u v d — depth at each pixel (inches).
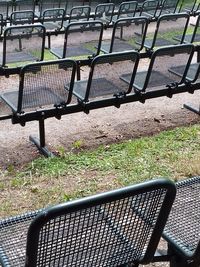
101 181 165.8
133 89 203.2
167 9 408.5
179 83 210.5
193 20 417.4
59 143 201.2
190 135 205.5
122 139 206.2
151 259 98.6
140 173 171.0
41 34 253.1
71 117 227.6
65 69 178.4
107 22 369.4
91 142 202.8
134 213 87.4
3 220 103.4
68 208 76.4
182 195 115.8
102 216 83.8
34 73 173.5
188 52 201.2
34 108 185.3
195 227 105.5
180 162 178.7
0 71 244.4
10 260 93.4
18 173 173.3
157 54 192.4
